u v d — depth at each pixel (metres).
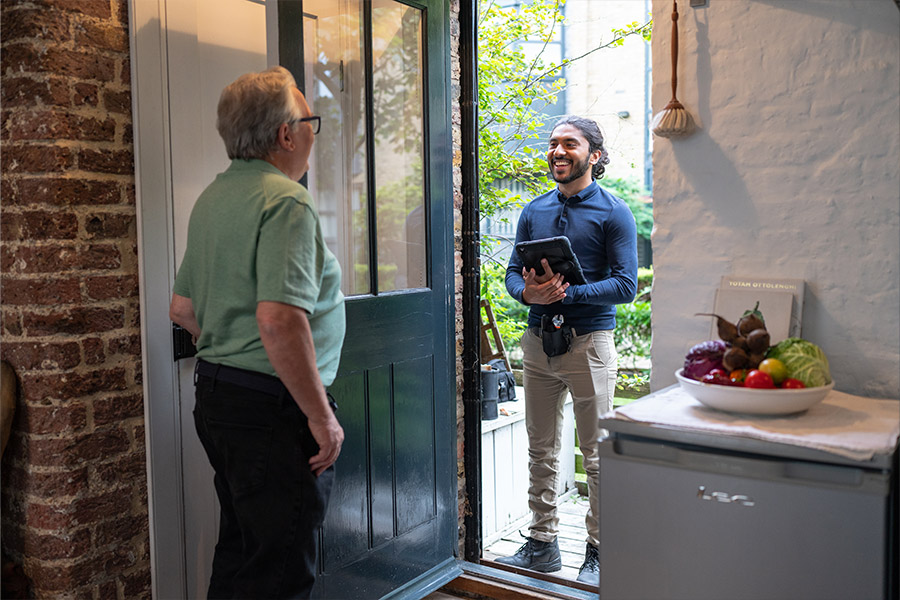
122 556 2.05
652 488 1.64
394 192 2.61
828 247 1.96
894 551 1.59
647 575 1.66
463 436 3.05
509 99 4.24
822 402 1.80
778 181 2.01
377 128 2.52
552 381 3.03
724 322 1.73
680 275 2.15
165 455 2.12
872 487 1.42
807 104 1.96
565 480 4.02
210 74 2.25
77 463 1.94
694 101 2.10
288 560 1.79
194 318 1.95
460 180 3.02
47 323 1.89
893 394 1.90
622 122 5.29
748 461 1.53
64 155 1.89
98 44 1.96
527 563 3.10
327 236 2.35
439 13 2.77
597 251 2.93
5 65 1.89
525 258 2.85
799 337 1.97
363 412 2.47
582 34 9.43
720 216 2.09
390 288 2.61
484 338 4.00
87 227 1.95
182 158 2.16
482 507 3.32
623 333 6.73
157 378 2.10
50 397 1.91
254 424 1.77
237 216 1.76
